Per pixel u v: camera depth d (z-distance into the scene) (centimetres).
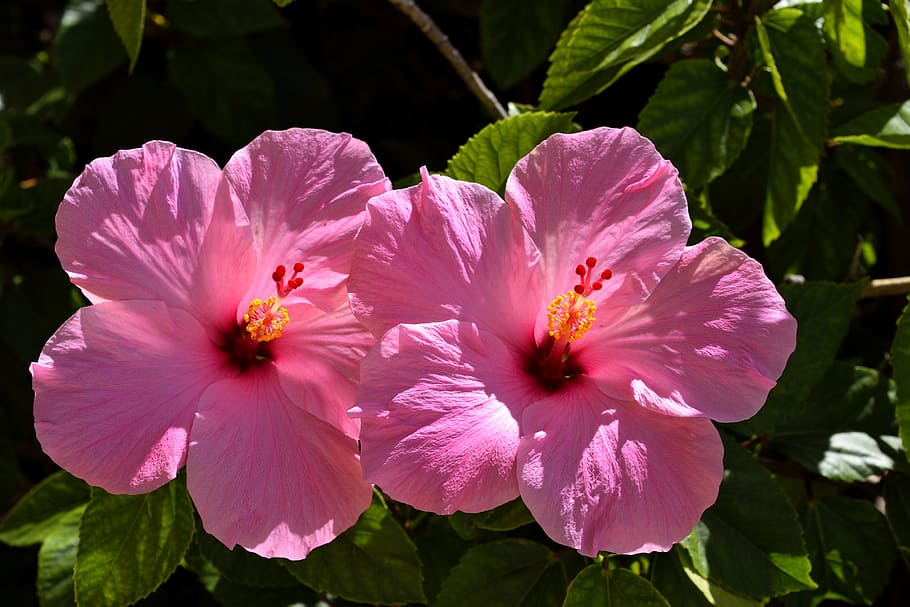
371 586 56
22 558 80
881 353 74
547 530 49
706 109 61
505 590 57
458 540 61
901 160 77
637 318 53
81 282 51
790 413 59
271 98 80
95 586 54
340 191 53
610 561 59
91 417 50
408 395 49
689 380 51
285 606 63
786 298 61
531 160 53
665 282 53
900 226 77
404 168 85
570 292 52
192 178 52
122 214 51
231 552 60
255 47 84
